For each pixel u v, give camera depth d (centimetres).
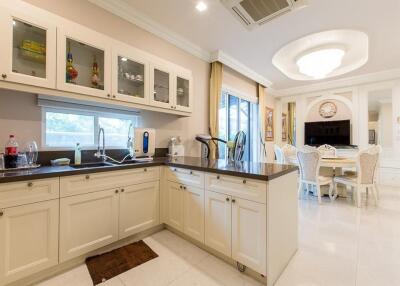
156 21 261
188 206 202
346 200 358
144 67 229
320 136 539
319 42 325
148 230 223
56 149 197
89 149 221
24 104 177
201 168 186
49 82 160
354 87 498
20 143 175
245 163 215
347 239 214
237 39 305
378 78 456
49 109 195
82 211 166
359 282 149
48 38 160
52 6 188
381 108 469
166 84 257
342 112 517
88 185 169
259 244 147
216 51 340
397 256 183
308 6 234
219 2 226
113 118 247
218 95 354
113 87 201
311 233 229
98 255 183
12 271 133
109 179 183
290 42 315
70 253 159
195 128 333
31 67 159
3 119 167
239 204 158
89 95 186
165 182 229
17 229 135
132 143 243
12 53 145
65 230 156
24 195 137
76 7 203
